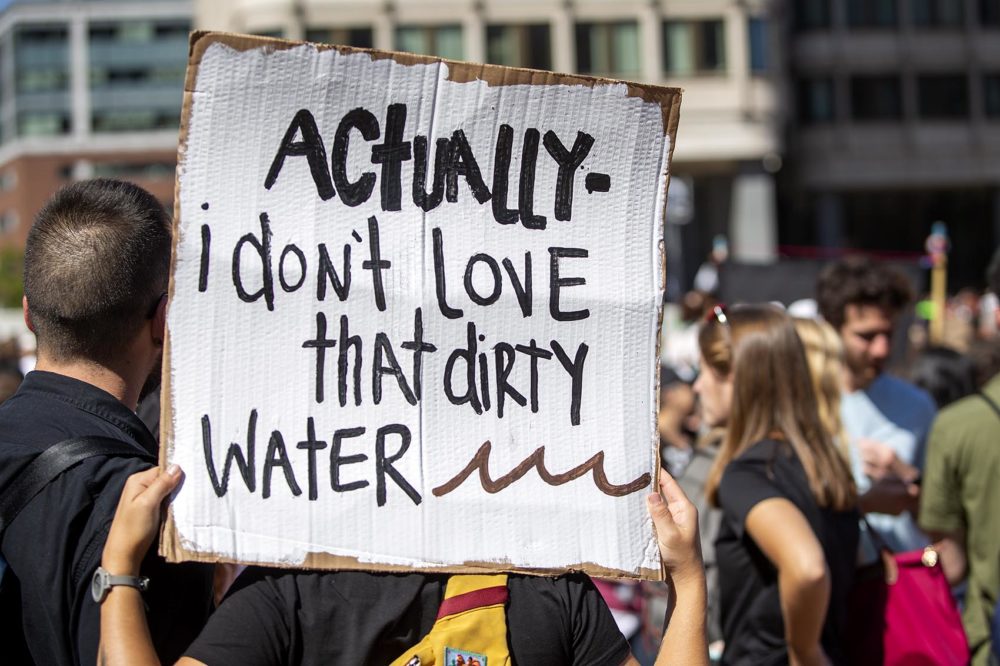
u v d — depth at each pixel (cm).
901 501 418
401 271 205
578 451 212
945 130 4522
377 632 199
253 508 196
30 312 230
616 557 211
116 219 222
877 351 475
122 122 8669
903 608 337
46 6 8594
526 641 206
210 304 196
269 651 196
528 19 3566
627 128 215
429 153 206
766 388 334
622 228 216
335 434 201
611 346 215
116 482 209
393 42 3497
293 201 199
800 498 316
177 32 8700
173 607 212
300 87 198
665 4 3647
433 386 205
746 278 847
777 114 3759
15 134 8675
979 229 4997
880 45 4497
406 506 202
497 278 209
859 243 4962
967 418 395
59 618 203
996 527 388
